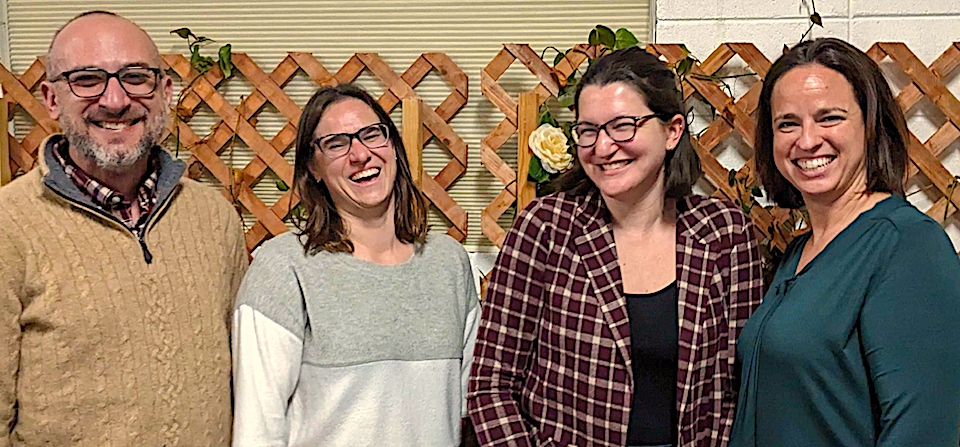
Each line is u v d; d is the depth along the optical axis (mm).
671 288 1208
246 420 1157
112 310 1117
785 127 1124
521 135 1618
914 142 1628
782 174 1169
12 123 1886
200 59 1765
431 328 1246
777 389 1087
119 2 1896
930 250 986
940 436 942
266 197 1861
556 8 1807
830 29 1693
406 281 1253
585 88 1157
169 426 1149
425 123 1731
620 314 1180
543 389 1219
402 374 1206
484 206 1831
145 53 1174
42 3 1911
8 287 1076
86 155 1148
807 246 1206
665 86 1142
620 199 1199
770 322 1109
